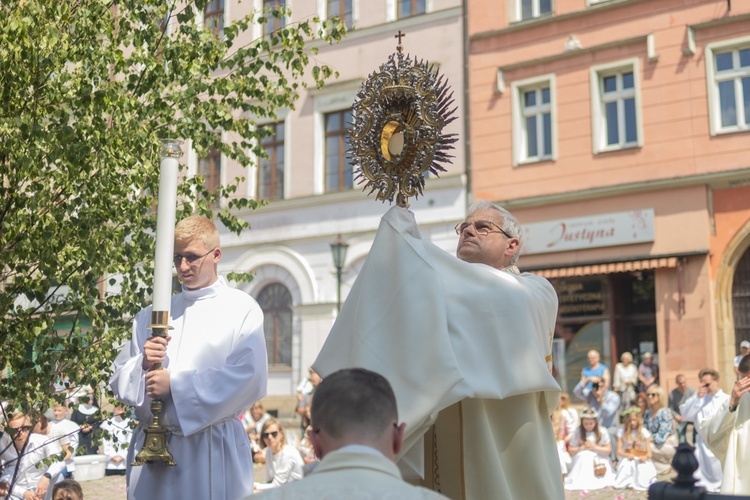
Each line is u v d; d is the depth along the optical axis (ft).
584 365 62.85
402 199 10.45
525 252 65.16
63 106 17.28
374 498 5.88
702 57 60.39
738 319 58.95
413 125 10.45
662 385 59.57
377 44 70.64
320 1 71.41
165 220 11.07
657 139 61.31
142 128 17.70
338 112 72.90
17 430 16.94
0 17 16.57
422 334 9.36
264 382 12.02
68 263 17.26
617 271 61.11
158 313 11.03
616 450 40.32
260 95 20.72
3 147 16.25
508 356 9.75
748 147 58.54
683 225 60.08
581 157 63.72
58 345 17.49
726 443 21.47
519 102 66.33
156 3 19.04
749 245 58.59
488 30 66.95
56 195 17.08
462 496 10.11
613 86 63.82
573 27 64.54
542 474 10.18
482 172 66.69
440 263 10.19
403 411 9.14
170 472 11.55
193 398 11.32
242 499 6.15
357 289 10.08
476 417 10.05
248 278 21.70
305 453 42.86
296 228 73.31
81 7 17.81
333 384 6.52
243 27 20.67
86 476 42.80
